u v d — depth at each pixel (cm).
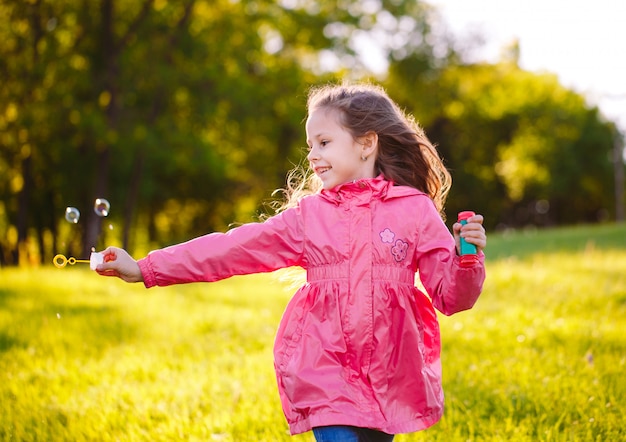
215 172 2672
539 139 4588
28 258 2550
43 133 2431
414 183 339
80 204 2834
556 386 471
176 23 2569
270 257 312
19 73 2369
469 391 481
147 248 3709
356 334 299
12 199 2878
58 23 2433
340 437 287
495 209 4916
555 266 1216
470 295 287
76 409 479
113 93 2473
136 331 768
